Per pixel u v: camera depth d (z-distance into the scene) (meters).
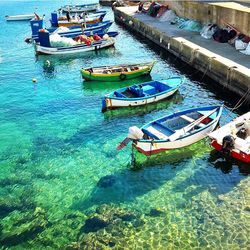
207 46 29.34
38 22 38.72
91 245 12.70
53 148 18.83
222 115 21.64
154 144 17.08
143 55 34.59
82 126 21.06
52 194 15.36
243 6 31.42
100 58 34.12
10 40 41.66
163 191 15.29
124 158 17.72
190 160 17.42
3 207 14.67
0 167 17.34
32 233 13.38
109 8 63.03
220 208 14.07
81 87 27.17
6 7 63.56
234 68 23.50
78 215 14.13
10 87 27.34
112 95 23.31
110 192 15.36
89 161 17.59
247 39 28.00
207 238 12.69
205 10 34.19
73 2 68.00
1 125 21.42
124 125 21.06
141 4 47.47
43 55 35.25
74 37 38.41
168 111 22.77
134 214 14.03
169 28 36.94
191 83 27.02
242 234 12.77
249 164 16.77
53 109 23.44
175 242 12.59
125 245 12.59
